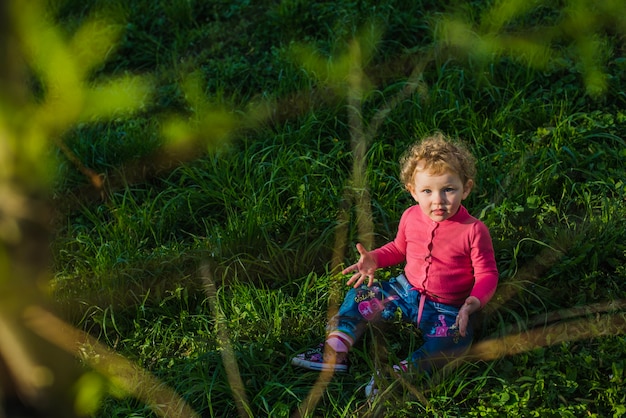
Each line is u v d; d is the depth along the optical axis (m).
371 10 5.61
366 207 4.23
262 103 5.05
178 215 4.52
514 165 4.34
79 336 3.80
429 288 3.47
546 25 4.91
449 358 3.34
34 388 1.08
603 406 3.13
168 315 3.88
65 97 1.26
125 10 6.12
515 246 3.95
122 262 4.12
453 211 3.33
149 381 3.43
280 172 4.61
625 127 4.57
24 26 1.02
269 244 4.08
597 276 3.76
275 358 3.54
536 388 3.17
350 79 4.76
